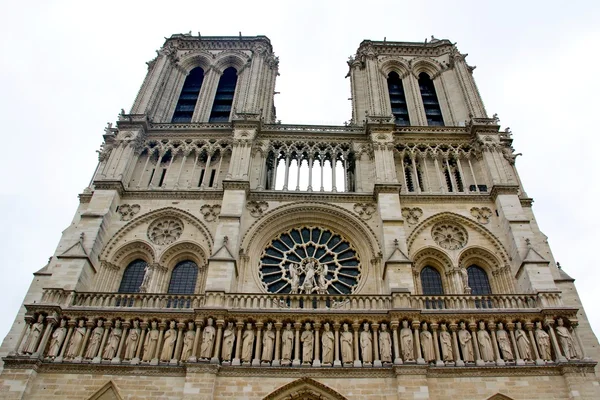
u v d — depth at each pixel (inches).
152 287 1615.4
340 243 1792.6
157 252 1695.4
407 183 1973.4
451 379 1299.2
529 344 1366.9
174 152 2004.2
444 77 2436.0
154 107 2193.7
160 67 2349.9
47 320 1384.1
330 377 1298.0
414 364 1294.3
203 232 1739.7
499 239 1721.2
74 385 1288.1
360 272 1702.8
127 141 1979.6
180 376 1304.1
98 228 1663.4
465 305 1478.8
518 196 1833.2
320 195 1846.7
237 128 2020.2
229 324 1386.6
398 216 1712.6
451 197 1841.8
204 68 2534.5
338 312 1405.0
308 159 2003.0
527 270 1541.6
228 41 2598.4
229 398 1259.2
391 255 1578.5
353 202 1838.1
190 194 1841.8
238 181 1802.4
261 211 1802.4
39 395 1267.2
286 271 1706.4
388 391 1273.4
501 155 1958.7
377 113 2116.1
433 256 1726.1
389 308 1439.5
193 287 1668.3
